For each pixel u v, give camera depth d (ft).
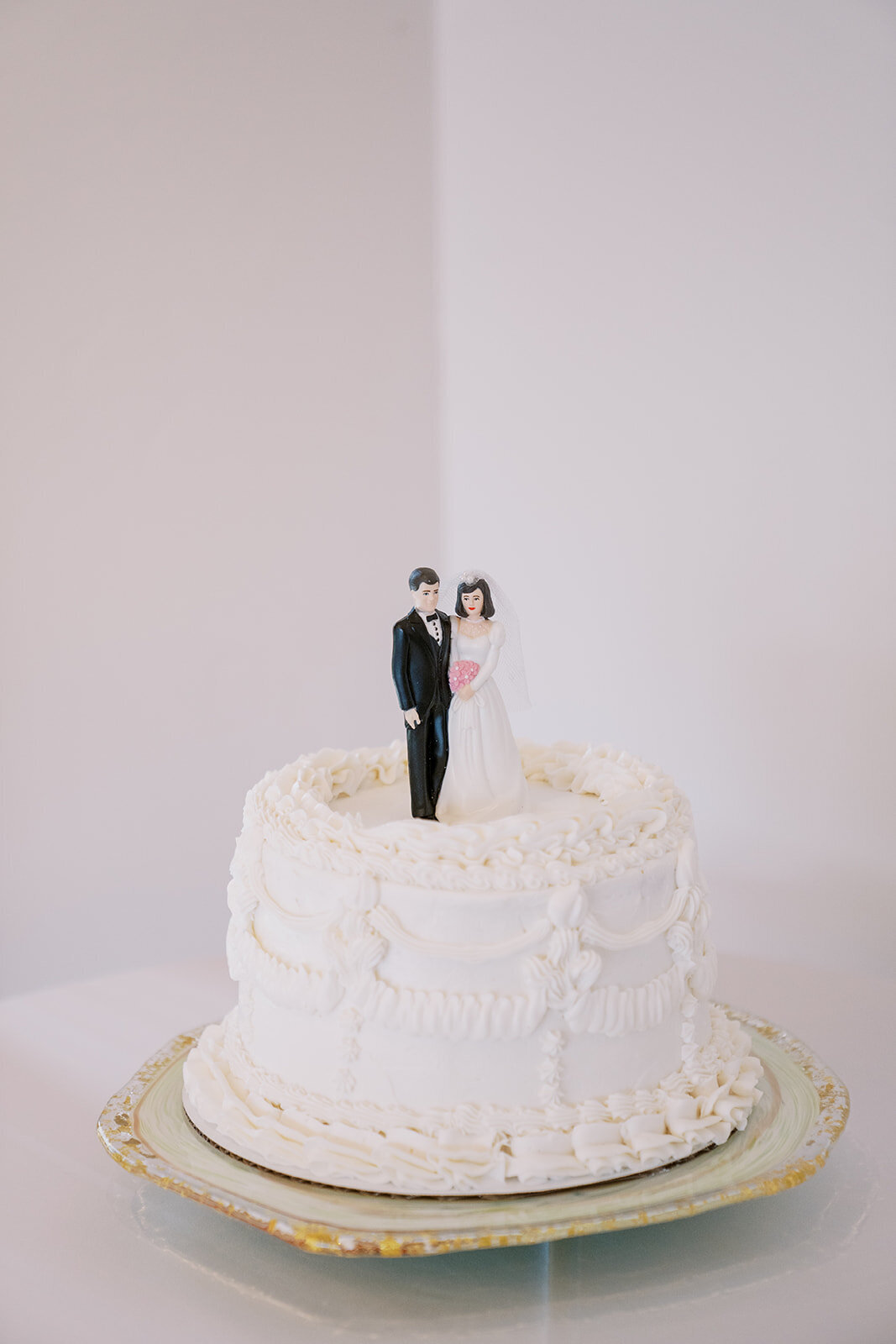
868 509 15.96
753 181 16.24
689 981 9.14
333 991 8.52
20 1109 11.05
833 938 17.20
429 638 10.20
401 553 20.18
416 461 20.12
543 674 19.42
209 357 18.04
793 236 16.02
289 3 18.10
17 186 16.16
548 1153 8.16
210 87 17.61
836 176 15.60
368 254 19.24
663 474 17.62
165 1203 9.46
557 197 18.16
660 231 17.15
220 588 18.54
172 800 18.60
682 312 17.11
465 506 20.08
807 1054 10.57
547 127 18.12
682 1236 8.85
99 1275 8.40
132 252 17.20
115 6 16.70
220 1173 8.46
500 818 10.03
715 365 16.93
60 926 17.80
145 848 18.45
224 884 19.31
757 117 16.08
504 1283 8.28
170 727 18.40
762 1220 9.05
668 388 17.40
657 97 16.93
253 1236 8.97
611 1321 7.77
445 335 19.93
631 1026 8.58
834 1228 8.89
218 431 18.25
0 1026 12.90
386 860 8.61
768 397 16.53
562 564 18.93
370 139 19.07
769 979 14.11
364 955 8.39
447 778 10.34
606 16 17.26
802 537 16.55
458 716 10.28
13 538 16.70
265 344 18.51
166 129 17.33
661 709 18.20
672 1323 7.73
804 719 16.97
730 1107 8.84
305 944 8.86
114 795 18.06
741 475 16.90
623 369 17.81
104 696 17.76
